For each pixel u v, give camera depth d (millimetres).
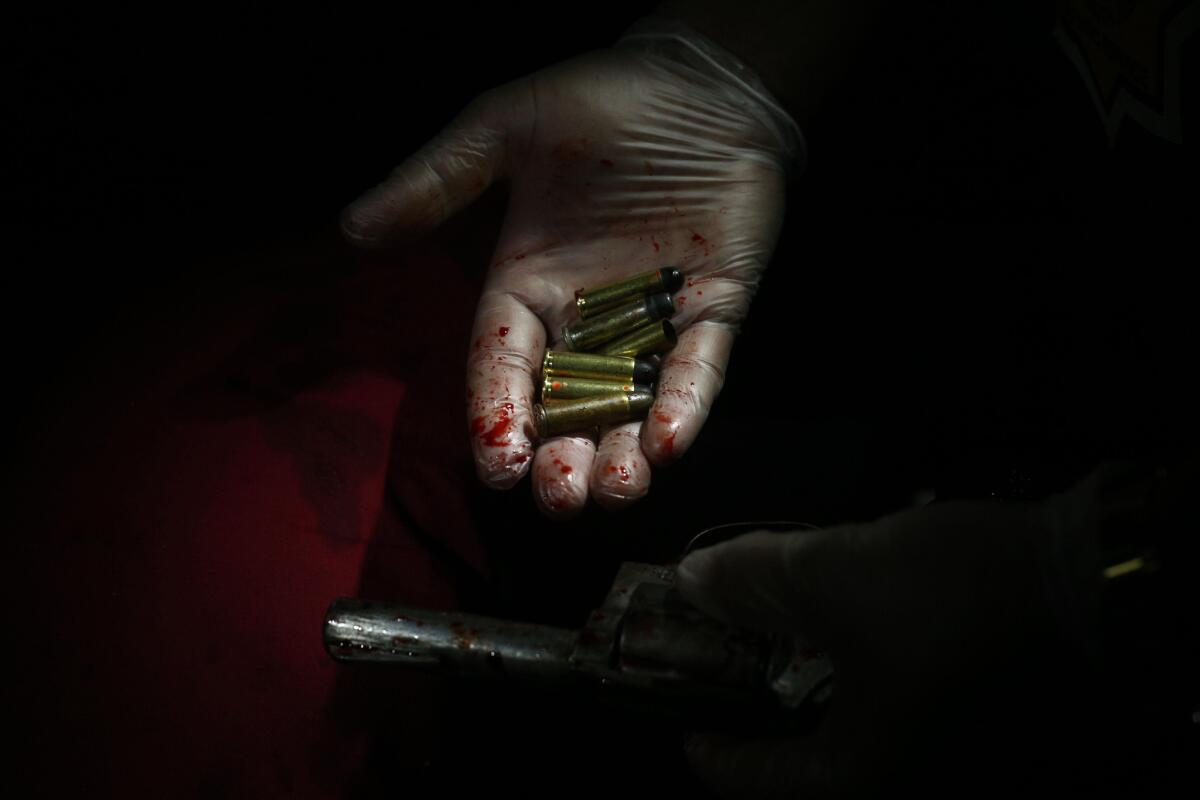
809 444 464
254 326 497
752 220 502
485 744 413
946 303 497
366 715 416
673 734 407
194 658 421
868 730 293
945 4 521
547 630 314
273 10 613
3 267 513
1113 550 231
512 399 462
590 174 502
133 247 526
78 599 429
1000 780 308
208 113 579
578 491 446
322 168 564
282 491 454
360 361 490
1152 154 392
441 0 618
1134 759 331
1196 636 222
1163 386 428
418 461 467
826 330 504
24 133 563
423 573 447
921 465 457
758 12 504
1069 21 410
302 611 432
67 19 601
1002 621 266
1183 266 402
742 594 318
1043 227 488
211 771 406
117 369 481
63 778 402
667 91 500
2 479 451
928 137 528
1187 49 360
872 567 288
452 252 531
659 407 456
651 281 493
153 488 451
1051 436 451
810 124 525
